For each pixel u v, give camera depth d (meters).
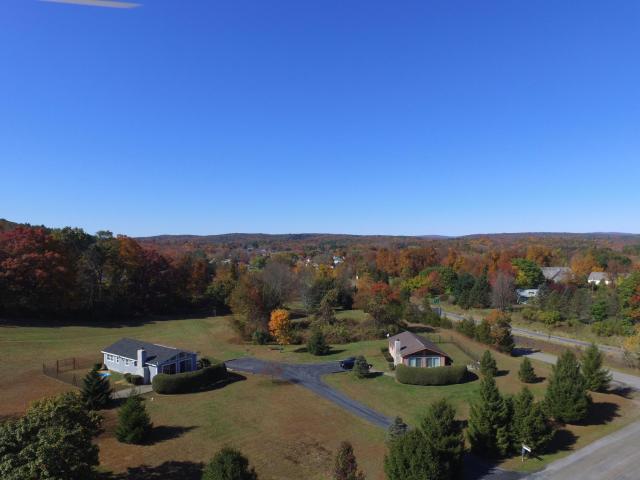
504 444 33.19
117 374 51.59
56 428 22.28
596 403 45.75
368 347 67.81
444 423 29.59
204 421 38.75
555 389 40.00
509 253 151.88
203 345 68.94
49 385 46.38
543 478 30.72
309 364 58.22
